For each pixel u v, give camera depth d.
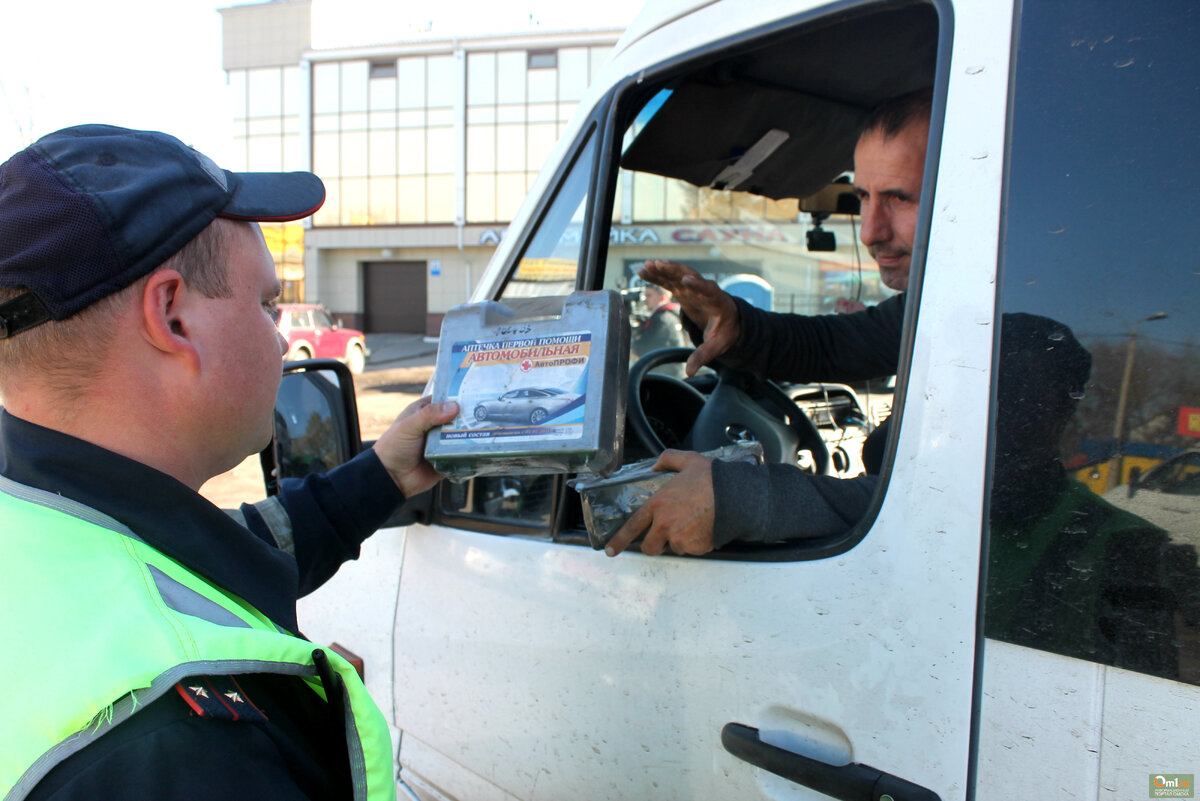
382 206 29.69
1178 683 0.78
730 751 1.13
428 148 29.11
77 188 0.70
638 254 2.15
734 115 1.84
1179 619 0.78
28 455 0.74
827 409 2.35
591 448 1.05
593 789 1.33
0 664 0.62
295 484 1.32
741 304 1.84
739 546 1.17
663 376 1.93
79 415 0.77
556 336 1.13
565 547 1.38
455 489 1.63
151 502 0.75
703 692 1.18
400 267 30.53
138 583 0.68
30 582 0.66
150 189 0.74
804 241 2.50
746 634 1.13
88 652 0.61
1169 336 0.80
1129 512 0.81
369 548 1.81
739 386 1.94
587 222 1.46
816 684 1.05
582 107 1.52
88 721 0.58
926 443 0.97
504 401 1.14
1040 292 0.89
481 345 1.19
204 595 0.74
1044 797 0.86
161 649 0.62
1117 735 0.81
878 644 0.99
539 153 28.66
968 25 0.97
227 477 8.37
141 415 0.78
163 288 0.77
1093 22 0.87
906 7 1.07
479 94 28.59
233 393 0.85
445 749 1.62
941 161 0.98
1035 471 0.88
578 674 1.35
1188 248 0.79
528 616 1.43
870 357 1.92
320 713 0.77
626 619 1.28
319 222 30.12
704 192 2.29
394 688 1.73
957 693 0.92
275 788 0.65
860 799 0.99
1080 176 0.86
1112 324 0.83
